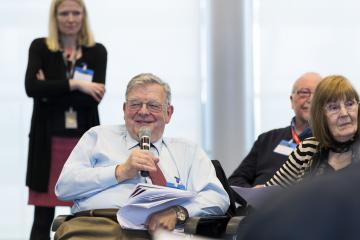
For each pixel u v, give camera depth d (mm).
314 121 5918
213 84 12312
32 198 8125
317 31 12484
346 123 5707
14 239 11977
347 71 12430
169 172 5930
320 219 1090
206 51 12430
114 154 5887
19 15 12133
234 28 12336
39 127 8148
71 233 5160
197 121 12336
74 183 5645
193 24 12367
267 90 12422
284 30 12477
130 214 5207
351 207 1096
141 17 12266
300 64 12445
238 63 12328
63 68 8297
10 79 12094
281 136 8359
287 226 1089
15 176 12031
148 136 5684
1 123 12078
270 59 12469
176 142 6180
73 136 8133
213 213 5684
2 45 12117
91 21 12141
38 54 8312
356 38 12461
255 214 1132
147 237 5223
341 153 5828
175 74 12328
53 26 8367
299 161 6078
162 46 12297
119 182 5594
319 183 1124
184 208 5414
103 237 5145
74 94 8125
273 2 12492
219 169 6270
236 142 12273
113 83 12133
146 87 6008
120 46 12203
